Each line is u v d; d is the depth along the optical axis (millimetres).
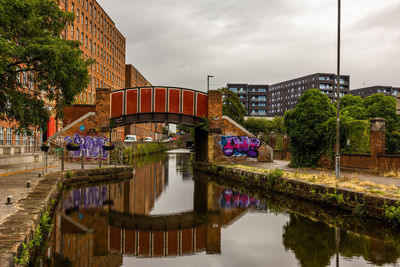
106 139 25453
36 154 21750
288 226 9359
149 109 27406
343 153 19422
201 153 30922
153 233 8703
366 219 9812
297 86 122625
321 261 6430
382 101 23484
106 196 14469
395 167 15602
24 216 6613
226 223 9844
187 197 14688
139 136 85625
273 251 7113
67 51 12078
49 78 12336
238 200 13992
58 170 18453
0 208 7391
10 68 12336
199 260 6602
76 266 6062
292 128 22562
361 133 18438
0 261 4051
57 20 13555
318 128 21094
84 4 50500
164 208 12117
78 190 16141
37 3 12023
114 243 7703
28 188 10633
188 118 28109
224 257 6770
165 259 6691
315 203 12445
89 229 8852
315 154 21750
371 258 6562
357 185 11883
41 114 13820
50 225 7980
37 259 6383
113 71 68562
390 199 9062
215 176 24156
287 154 31141
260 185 17156
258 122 52938
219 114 27625
